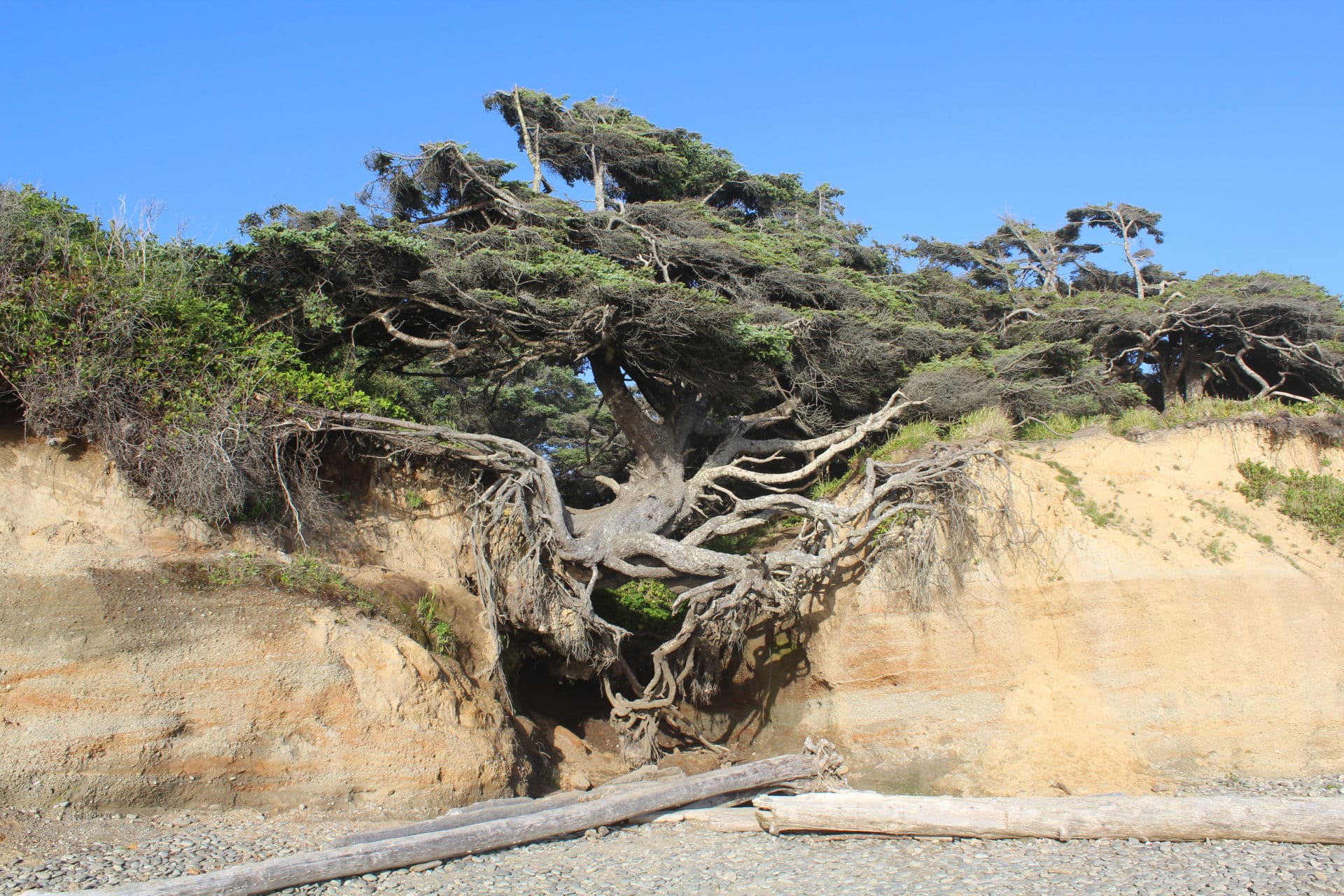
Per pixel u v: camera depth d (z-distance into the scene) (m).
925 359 26.61
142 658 14.33
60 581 14.52
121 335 16.81
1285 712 18.92
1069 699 19.64
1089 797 13.77
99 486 16.09
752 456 26.34
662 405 24.55
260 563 16.55
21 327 16.08
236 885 10.88
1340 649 19.28
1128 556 20.41
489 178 23.88
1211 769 18.67
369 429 19.16
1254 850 12.11
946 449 21.97
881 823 13.63
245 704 14.73
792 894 11.30
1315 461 21.83
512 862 12.77
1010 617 20.38
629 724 21.14
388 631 16.58
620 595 25.16
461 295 20.47
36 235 16.80
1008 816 13.20
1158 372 36.12
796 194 31.62
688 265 24.42
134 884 10.57
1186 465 22.17
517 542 20.83
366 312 22.70
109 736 13.64
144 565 15.41
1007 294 35.78
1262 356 33.91
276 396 18.28
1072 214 43.12
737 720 23.48
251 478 17.48
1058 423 24.69
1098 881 11.23
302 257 20.58
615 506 23.12
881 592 21.06
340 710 15.36
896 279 30.12
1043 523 20.98
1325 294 31.73
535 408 40.38
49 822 12.77
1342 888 10.55
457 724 16.39
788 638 22.89
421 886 11.64
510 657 21.25
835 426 26.72
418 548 19.92
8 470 15.59
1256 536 20.73
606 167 27.94
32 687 13.57
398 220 23.08
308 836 13.39
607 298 19.86
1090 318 32.56
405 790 15.26
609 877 12.09
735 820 14.58
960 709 20.03
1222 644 19.56
